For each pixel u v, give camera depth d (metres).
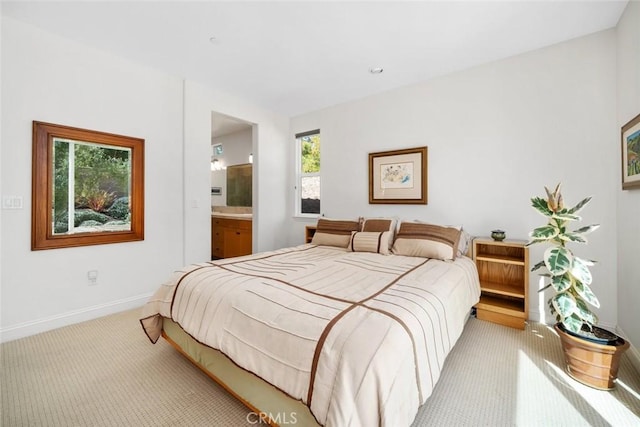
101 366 1.75
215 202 5.75
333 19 2.04
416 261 2.30
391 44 2.36
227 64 2.73
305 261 2.28
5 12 1.97
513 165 2.55
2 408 1.38
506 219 2.59
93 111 2.45
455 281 1.85
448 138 2.89
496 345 2.00
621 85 2.01
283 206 4.29
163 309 1.78
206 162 3.27
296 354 1.08
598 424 1.28
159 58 2.63
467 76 2.78
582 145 2.24
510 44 2.36
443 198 2.93
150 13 1.99
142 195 2.77
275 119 4.14
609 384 1.49
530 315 2.46
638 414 1.34
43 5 1.90
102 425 1.28
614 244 2.12
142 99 2.76
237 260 2.25
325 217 3.92
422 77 2.98
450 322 1.50
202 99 3.21
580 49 2.24
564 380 1.59
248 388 1.30
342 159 3.74
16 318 2.09
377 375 0.92
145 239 2.81
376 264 2.19
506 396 1.46
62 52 2.28
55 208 2.26
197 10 1.95
